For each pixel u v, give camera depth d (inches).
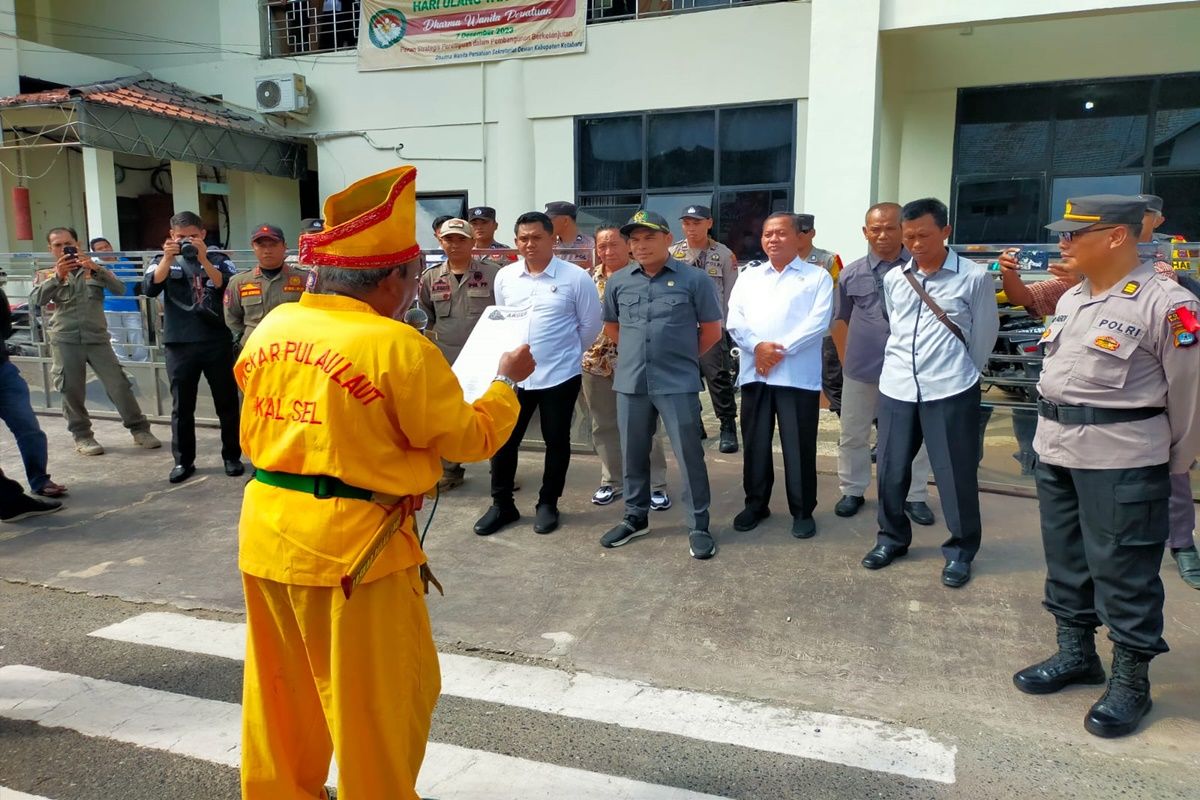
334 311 82.7
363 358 79.2
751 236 422.9
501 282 197.8
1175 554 166.4
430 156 472.7
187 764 115.5
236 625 158.2
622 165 440.5
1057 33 374.9
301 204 561.6
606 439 212.7
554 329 191.6
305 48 503.2
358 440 79.8
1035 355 209.6
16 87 466.6
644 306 179.2
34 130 465.7
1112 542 116.8
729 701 129.2
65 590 174.4
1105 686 131.0
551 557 183.9
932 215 156.6
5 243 488.7
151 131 441.4
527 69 447.8
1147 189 372.5
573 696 131.3
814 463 188.5
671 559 180.5
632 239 177.3
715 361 259.8
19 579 179.8
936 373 160.4
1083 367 118.5
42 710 129.2
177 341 235.9
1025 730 120.3
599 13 444.1
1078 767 112.0
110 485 241.0
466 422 83.7
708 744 118.3
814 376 184.4
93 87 445.7
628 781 110.3
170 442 285.6
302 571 80.8
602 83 435.5
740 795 107.3
